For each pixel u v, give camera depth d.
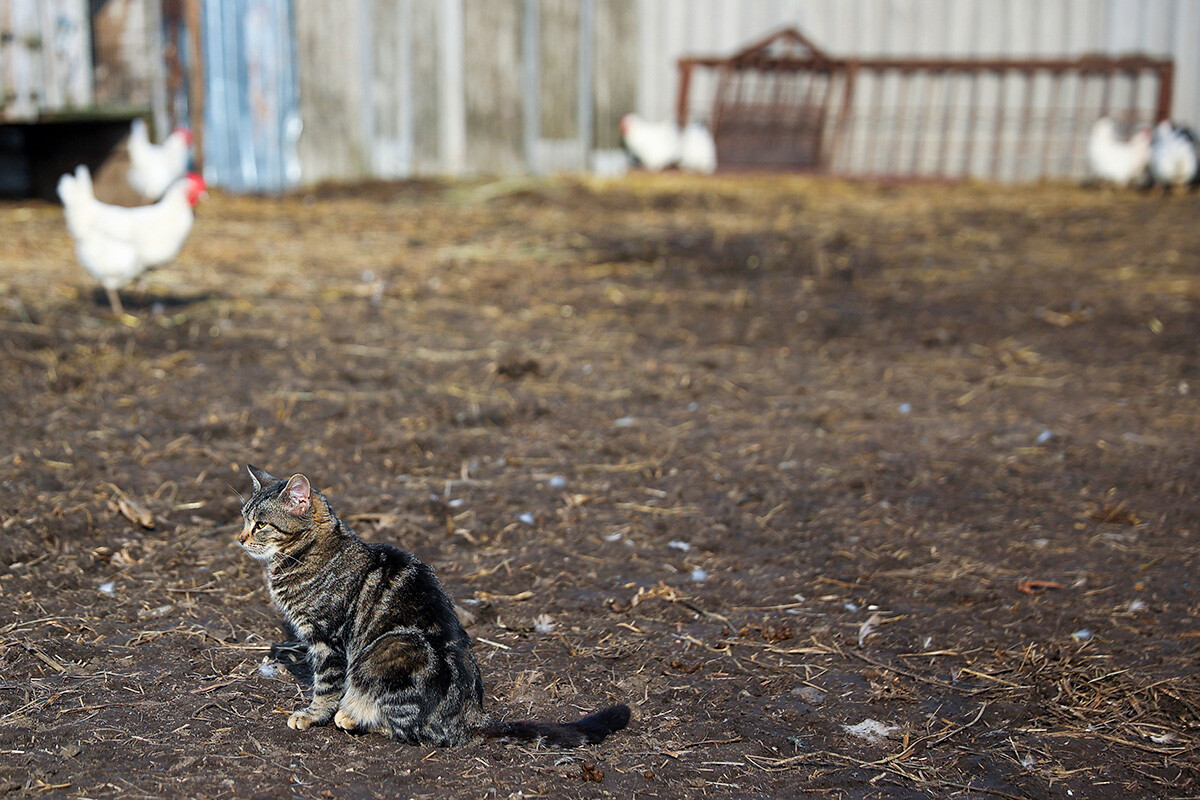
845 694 4.05
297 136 15.08
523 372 7.85
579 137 19.19
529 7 17.78
